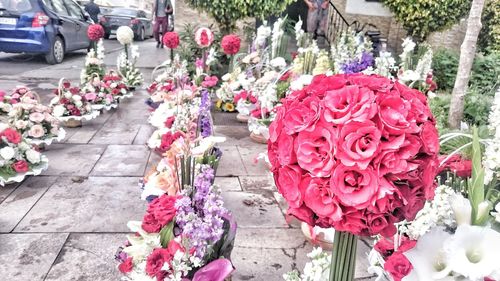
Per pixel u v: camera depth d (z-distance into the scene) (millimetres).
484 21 7988
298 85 3354
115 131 4426
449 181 1709
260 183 3221
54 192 2879
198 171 1862
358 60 4137
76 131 4371
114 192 2916
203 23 9062
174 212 1683
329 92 1048
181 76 4184
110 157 3633
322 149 1010
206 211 1604
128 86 6391
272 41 5746
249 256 2240
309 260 2227
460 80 4020
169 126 3176
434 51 8375
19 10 8359
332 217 1002
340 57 4730
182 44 7102
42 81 7051
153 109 5000
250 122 4266
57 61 8992
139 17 15867
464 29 9336
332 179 986
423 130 1044
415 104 1066
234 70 5676
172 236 1671
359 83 1096
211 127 2705
